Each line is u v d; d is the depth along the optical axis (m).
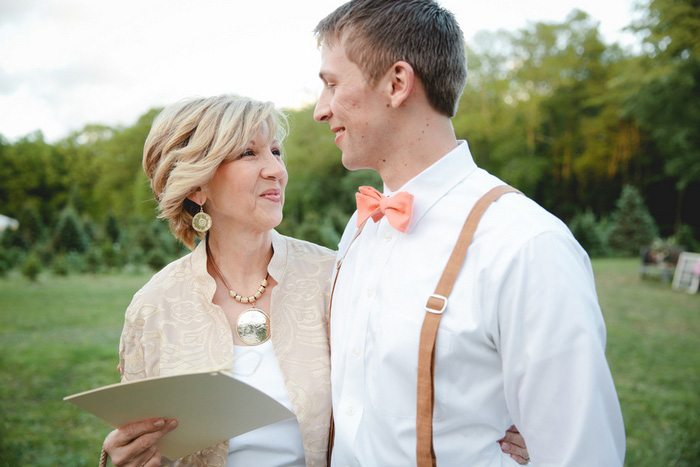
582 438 1.03
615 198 27.72
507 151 28.27
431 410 1.16
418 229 1.29
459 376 1.17
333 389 1.42
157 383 1.14
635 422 4.20
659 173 26.58
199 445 1.43
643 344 6.47
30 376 5.44
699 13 17.89
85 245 16.59
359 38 1.24
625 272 13.45
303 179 25.92
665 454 3.67
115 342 6.76
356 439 1.28
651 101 19.11
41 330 7.40
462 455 1.19
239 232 1.60
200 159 1.49
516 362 1.11
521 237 1.13
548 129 29.59
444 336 1.16
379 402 1.23
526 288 1.09
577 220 19.88
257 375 1.54
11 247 16.31
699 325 7.53
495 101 29.31
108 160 42.28
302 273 1.68
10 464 3.64
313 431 1.51
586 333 1.05
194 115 1.51
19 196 44.28
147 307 1.55
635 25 19.33
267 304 1.62
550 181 29.11
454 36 1.28
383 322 1.25
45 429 4.22
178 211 1.62
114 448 1.34
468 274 1.17
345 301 1.45
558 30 28.56
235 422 1.32
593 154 27.27
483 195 1.25
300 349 1.57
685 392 4.84
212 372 1.10
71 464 3.67
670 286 11.20
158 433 1.33
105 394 1.15
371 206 1.36
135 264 14.34
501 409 1.21
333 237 15.30
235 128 1.47
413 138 1.30
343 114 1.30
